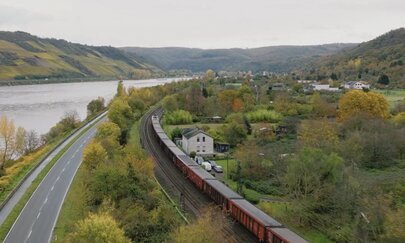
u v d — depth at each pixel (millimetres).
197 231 45094
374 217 59156
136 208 55250
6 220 61094
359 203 65250
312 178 69375
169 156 102625
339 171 72562
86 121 160000
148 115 173250
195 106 171000
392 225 55500
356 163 92125
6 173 91625
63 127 143125
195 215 63781
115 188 61562
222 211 61688
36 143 127688
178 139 127438
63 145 116938
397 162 97938
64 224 59125
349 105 131500
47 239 54562
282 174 83938
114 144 90750
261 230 53875
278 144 112188
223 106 167375
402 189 73562
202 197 73938
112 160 78250
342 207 65688
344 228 60406
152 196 62969
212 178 76688
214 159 106000
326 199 67688
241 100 171375
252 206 60812
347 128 115438
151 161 81125
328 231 60969
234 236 56906
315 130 105188
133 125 144875
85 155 79250
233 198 64125
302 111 153125
